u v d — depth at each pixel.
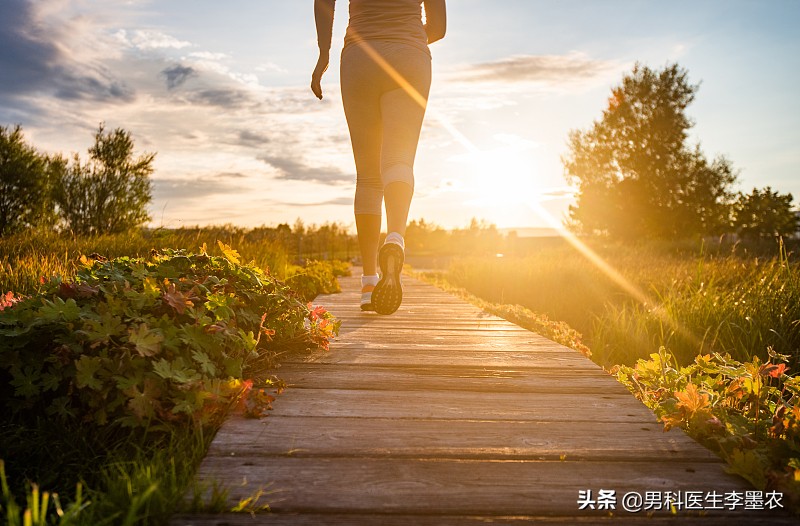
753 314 4.44
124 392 1.49
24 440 1.44
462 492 1.19
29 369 1.63
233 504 1.12
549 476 1.27
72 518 1.02
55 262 5.10
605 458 1.38
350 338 2.90
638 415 1.67
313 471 1.28
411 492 1.19
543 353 2.51
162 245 7.62
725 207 27.34
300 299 2.60
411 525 1.07
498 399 1.81
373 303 3.05
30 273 4.18
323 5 3.10
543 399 1.82
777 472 1.22
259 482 1.22
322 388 1.92
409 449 1.40
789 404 1.85
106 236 9.50
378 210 3.37
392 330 3.18
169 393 1.57
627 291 7.58
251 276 2.39
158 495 1.09
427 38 3.27
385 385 1.96
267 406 1.67
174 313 1.90
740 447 1.44
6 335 1.63
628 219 27.12
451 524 1.08
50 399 1.68
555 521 1.10
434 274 14.61
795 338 4.22
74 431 1.50
